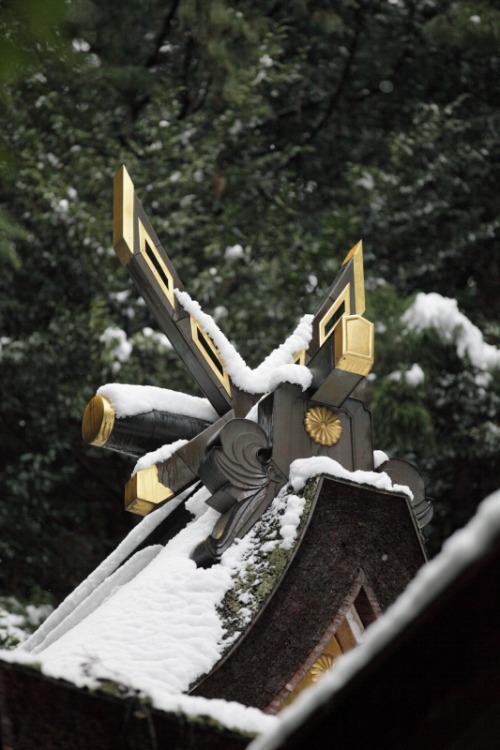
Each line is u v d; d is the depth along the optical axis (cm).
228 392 523
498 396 1209
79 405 1219
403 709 227
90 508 1313
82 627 475
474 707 220
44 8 421
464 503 1269
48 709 316
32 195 1263
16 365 1247
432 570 210
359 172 1376
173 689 425
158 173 1327
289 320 1239
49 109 1334
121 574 531
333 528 457
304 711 228
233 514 468
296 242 1302
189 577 462
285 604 444
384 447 1181
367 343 481
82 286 1277
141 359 1193
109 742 317
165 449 518
